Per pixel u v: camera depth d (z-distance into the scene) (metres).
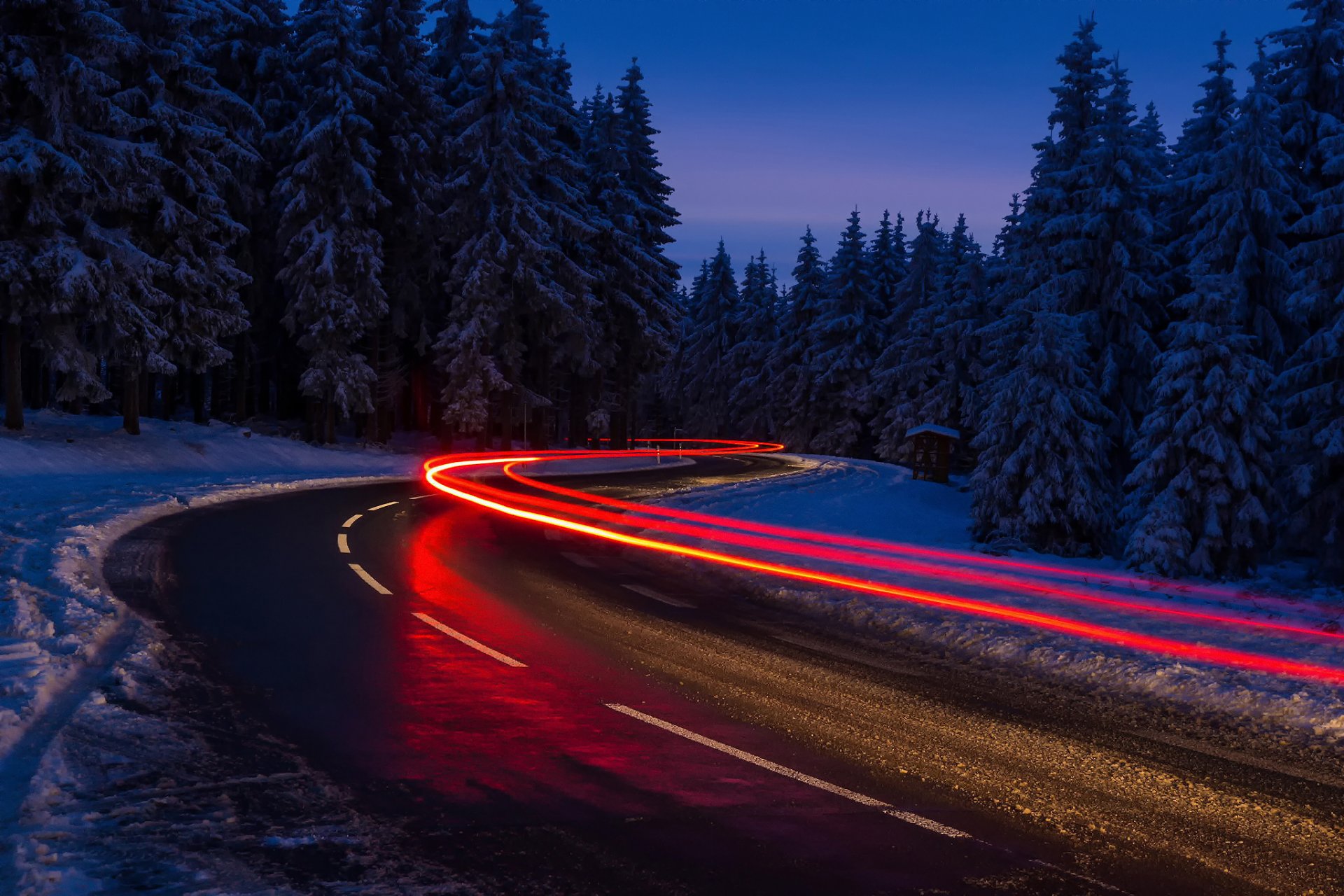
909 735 6.00
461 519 18.81
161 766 4.83
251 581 10.54
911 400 59.50
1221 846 4.43
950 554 18.11
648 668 7.55
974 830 4.51
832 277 67.81
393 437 48.34
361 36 38.06
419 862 3.90
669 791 4.87
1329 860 4.30
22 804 4.22
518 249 39.28
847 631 9.49
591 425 49.16
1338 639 9.49
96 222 27.55
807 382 69.94
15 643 6.83
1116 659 8.03
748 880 3.87
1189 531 19.19
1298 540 20.92
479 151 38.78
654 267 49.56
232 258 37.94
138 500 17.08
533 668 7.40
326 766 4.99
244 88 39.47
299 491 22.98
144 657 6.91
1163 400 19.97
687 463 48.91
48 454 23.41
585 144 51.94
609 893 3.70
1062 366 22.97
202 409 36.50
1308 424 20.80
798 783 5.07
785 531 19.97
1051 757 5.66
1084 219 29.05
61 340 25.55
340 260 35.62
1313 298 21.06
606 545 15.91
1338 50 29.00
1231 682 7.36
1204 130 33.62
